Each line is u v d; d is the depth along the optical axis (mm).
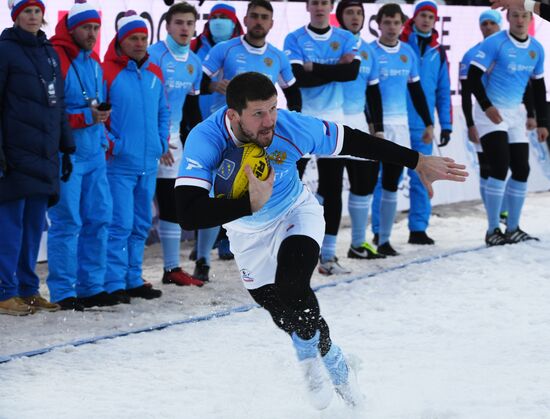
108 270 11977
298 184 7340
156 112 12234
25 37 10625
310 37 13688
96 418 6957
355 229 14625
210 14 14117
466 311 10570
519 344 8758
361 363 7562
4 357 8945
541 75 15547
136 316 11109
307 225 7000
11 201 10797
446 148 19438
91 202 11586
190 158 6547
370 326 10016
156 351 9227
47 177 10820
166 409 7180
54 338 9961
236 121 6504
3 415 7047
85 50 11391
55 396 7621
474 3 21078
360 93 14273
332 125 7074
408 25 16078
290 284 6633
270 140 6535
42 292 12516
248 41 13172
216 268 14289
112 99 11820
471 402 6879
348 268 13852
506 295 11398
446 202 19672
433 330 9664
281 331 9969
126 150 11914
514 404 6781
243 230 7254
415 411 6754
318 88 13680
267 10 12969
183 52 13016
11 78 10594
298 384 7828
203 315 10906
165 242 13016
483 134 15141
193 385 7910
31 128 10672
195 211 6387
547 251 14211
